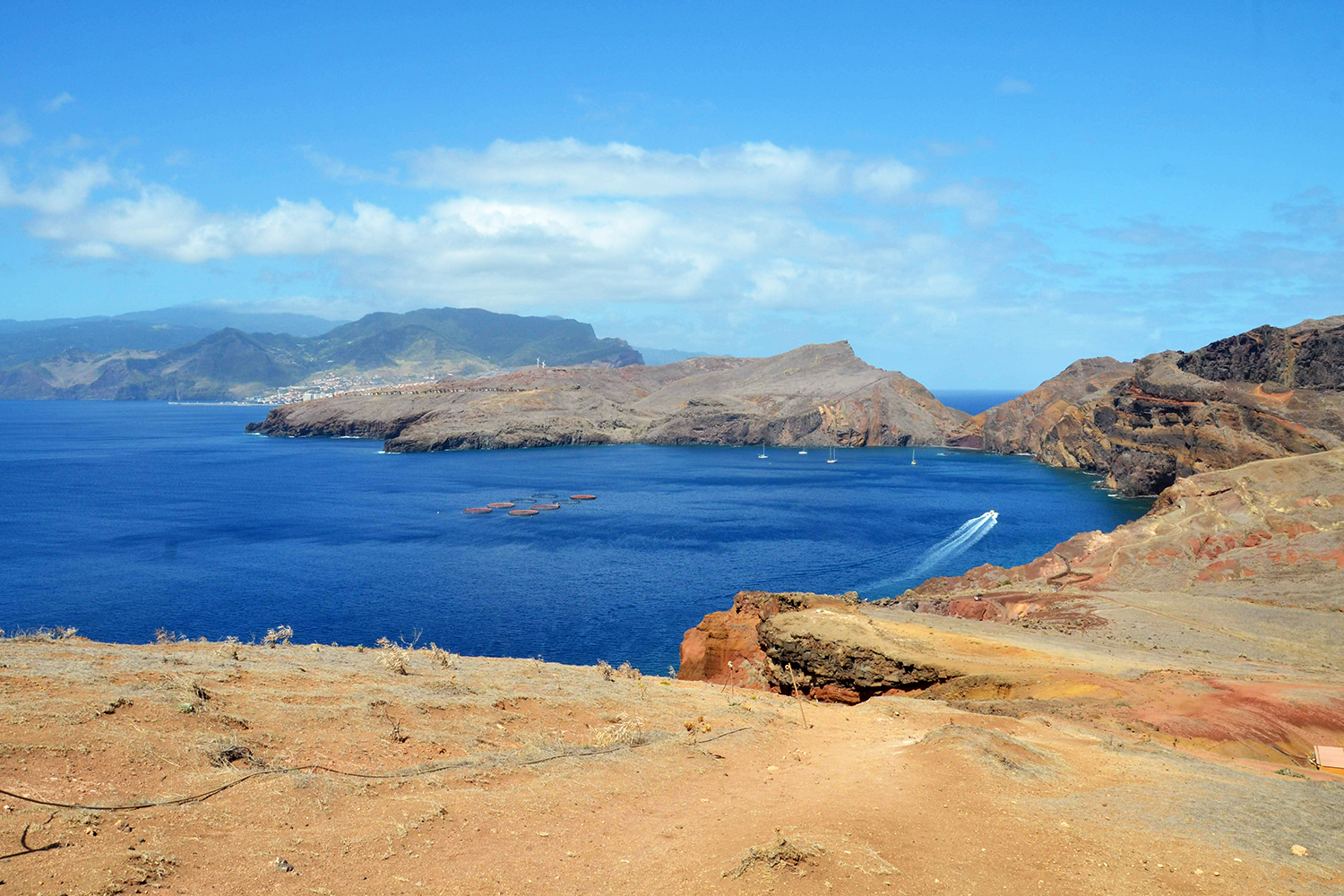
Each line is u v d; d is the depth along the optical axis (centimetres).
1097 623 5438
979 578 8412
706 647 4928
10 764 1093
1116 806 1527
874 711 2803
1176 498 9325
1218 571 7031
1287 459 9062
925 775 1628
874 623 4500
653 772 1644
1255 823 1459
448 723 1722
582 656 6719
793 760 1888
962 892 1112
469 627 7588
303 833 1110
